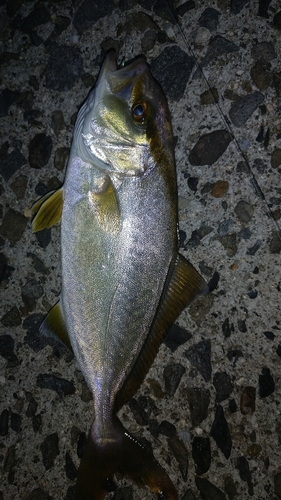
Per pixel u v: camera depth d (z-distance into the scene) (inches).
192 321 12.1
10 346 13.0
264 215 11.8
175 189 10.5
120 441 11.2
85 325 10.7
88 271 10.5
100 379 10.9
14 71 13.3
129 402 12.3
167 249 10.6
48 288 12.8
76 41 12.9
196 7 12.2
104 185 10.2
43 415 12.7
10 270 13.1
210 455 11.9
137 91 9.9
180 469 12.0
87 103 10.6
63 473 12.5
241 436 11.8
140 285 10.5
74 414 12.6
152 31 12.4
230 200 12.0
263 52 11.9
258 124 11.9
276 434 11.6
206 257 12.1
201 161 12.1
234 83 12.0
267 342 11.8
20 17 13.3
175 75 12.3
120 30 12.6
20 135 13.1
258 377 11.8
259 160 11.8
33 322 12.9
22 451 12.7
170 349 12.2
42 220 11.2
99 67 12.7
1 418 12.8
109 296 10.5
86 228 10.4
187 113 12.2
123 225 10.2
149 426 12.2
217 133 12.0
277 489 11.5
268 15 11.9
